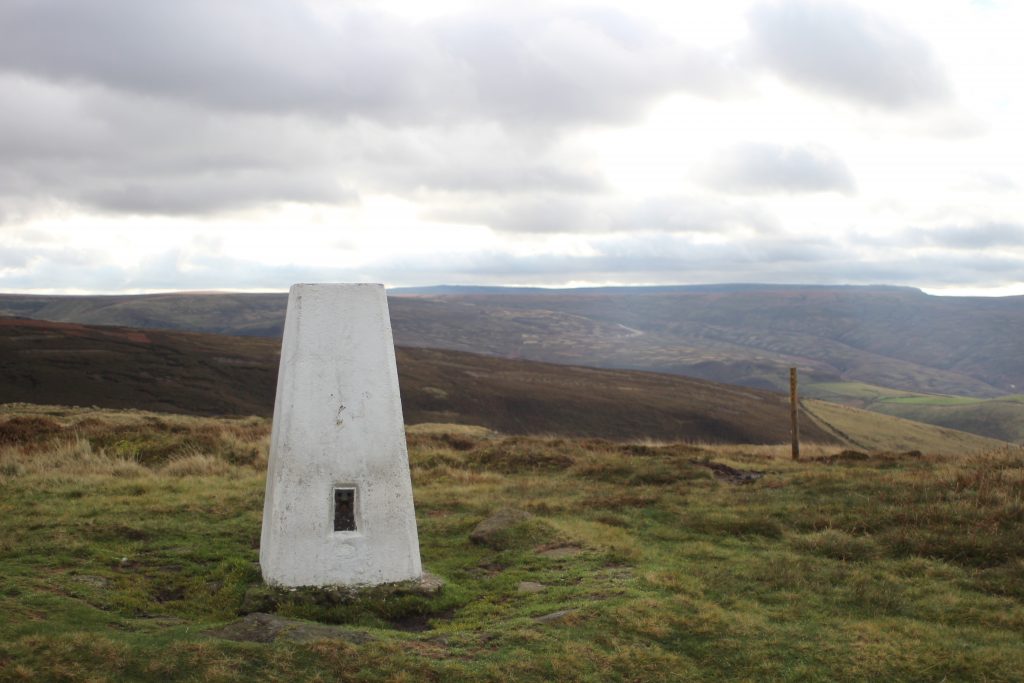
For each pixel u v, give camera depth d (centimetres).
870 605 945
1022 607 926
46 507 1264
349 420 919
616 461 1992
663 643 814
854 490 1559
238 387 6894
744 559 1130
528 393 8512
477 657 748
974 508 1295
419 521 1351
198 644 684
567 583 998
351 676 671
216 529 1202
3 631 680
